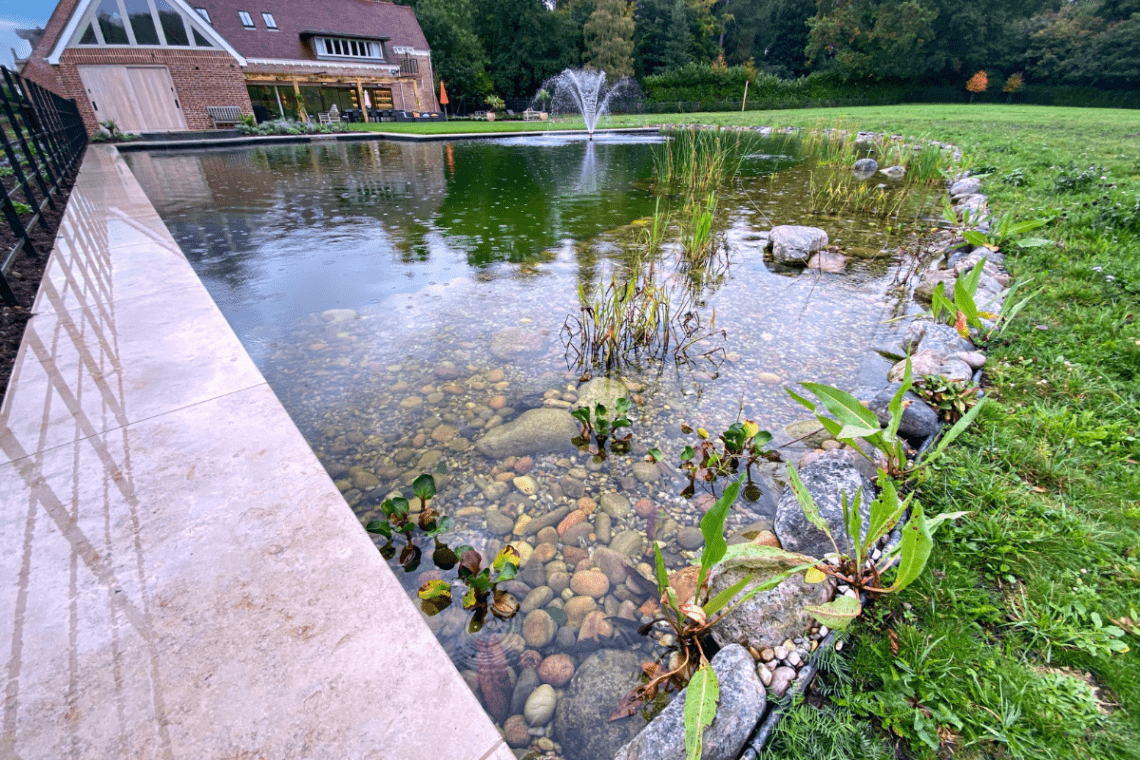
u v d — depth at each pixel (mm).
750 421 2355
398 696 991
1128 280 3182
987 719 1117
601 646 1388
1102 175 5730
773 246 4738
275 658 1042
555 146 13844
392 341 3113
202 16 18578
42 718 923
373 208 6453
